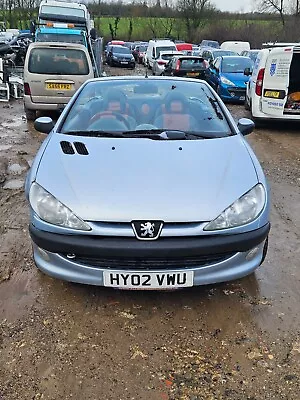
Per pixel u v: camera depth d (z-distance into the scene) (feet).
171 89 13.66
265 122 31.50
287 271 11.28
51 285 10.59
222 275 9.08
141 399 7.38
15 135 27.27
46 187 9.27
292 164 21.63
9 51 55.57
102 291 10.34
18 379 7.80
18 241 12.81
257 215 9.16
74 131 11.78
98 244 8.57
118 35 173.37
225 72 44.88
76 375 7.89
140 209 8.59
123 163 9.89
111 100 13.04
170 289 9.07
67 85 29.63
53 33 46.44
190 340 8.79
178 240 8.59
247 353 8.43
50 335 8.90
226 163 10.09
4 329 9.06
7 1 148.66
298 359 8.27
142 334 8.94
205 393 7.50
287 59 27.40
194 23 159.74
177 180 9.30
